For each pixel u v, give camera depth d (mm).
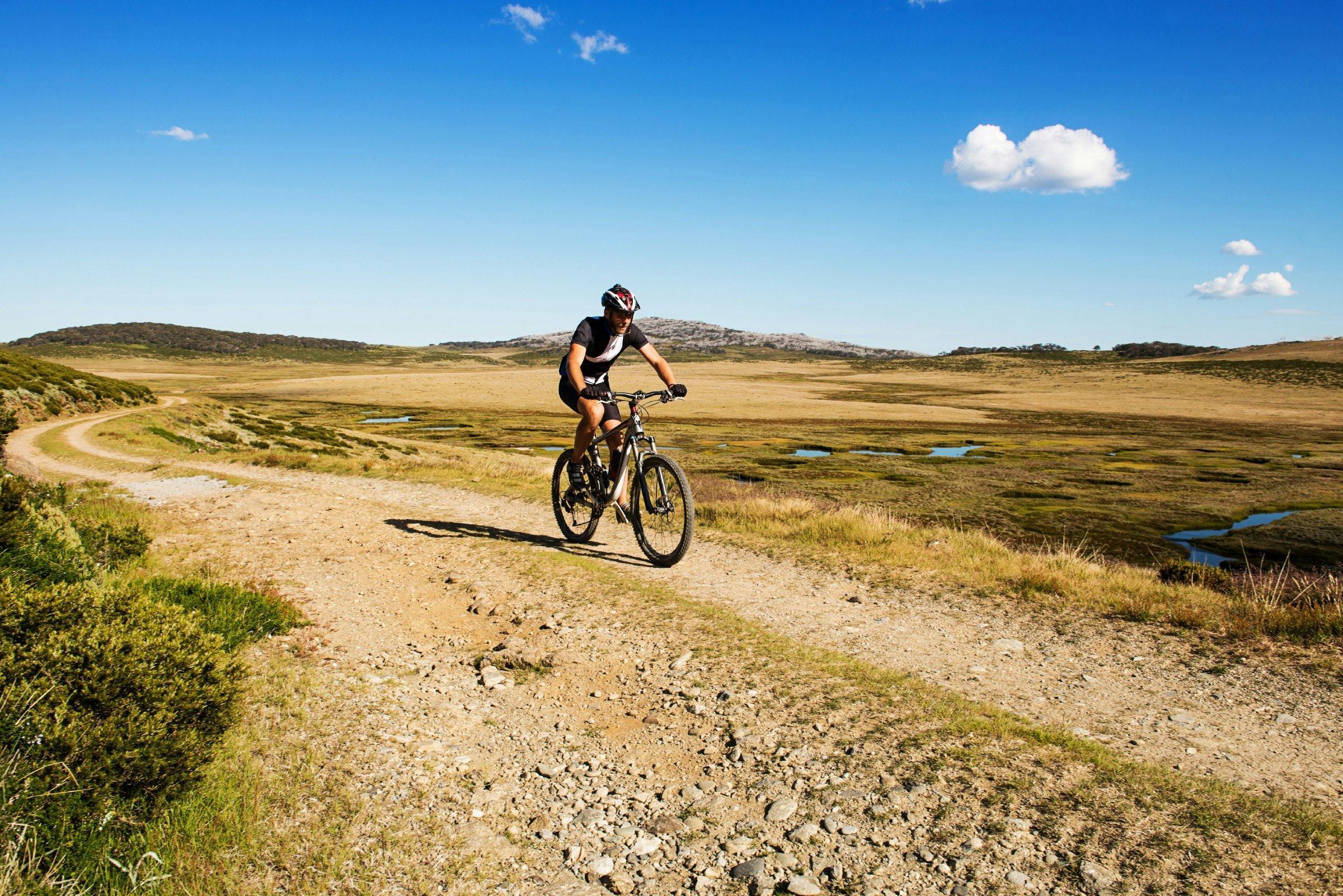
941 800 3066
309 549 8250
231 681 3230
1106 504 30484
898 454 51812
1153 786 3162
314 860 2680
